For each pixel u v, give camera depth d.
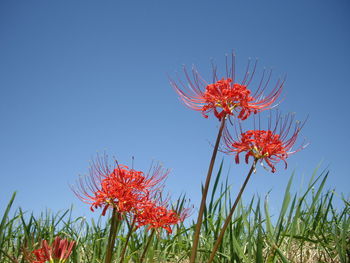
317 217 1.06
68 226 1.15
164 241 1.12
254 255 0.93
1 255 0.92
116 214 0.80
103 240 1.12
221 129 0.73
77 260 0.98
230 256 0.86
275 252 0.81
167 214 0.92
